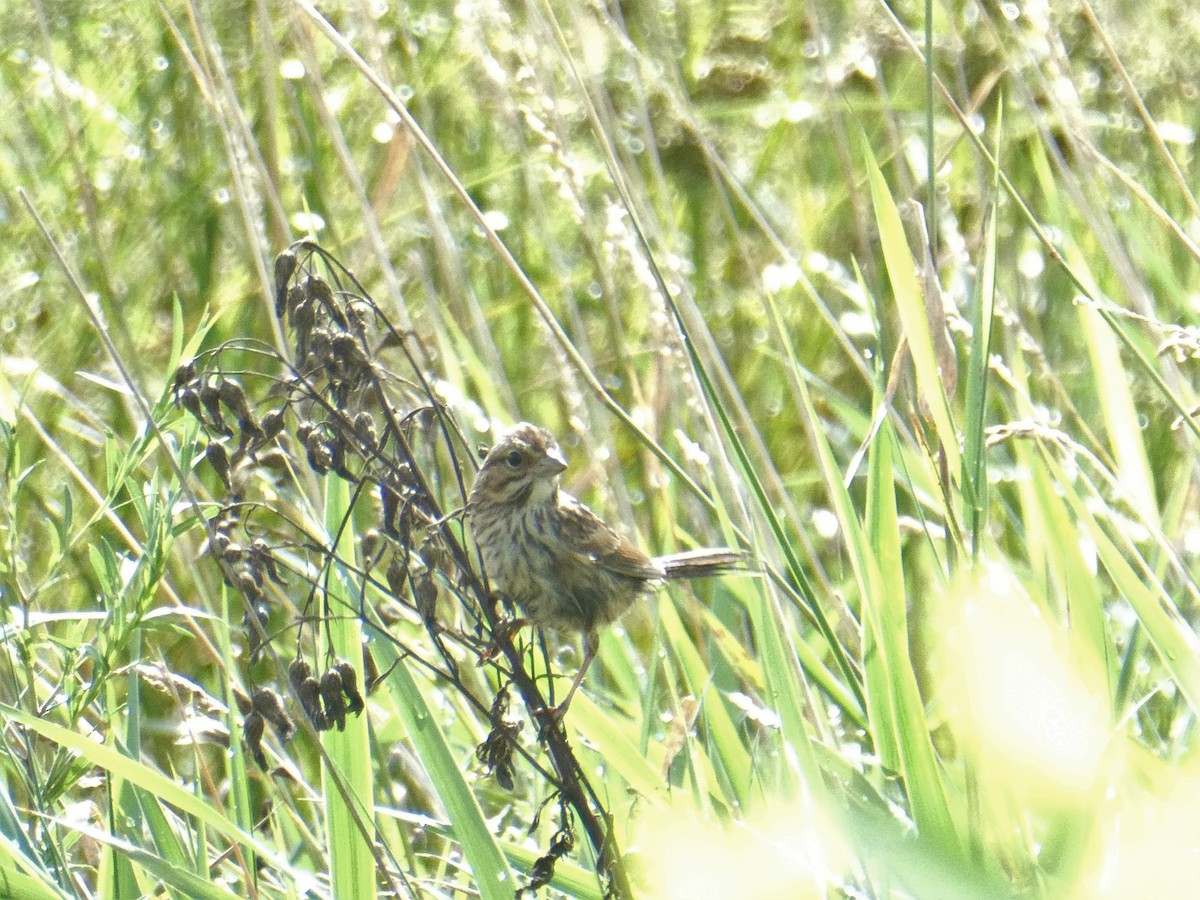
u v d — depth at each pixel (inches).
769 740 280.4
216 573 334.6
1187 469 315.6
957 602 194.4
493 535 267.3
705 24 476.7
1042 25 340.5
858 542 244.1
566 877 235.3
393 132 366.6
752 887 153.6
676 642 279.3
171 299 416.2
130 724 260.4
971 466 241.1
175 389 194.2
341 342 189.9
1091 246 411.8
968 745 200.1
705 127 465.7
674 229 359.3
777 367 421.1
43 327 414.9
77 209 419.8
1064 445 275.3
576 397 332.8
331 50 444.5
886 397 252.2
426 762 226.8
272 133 386.9
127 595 233.3
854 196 331.9
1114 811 201.0
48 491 364.5
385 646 248.7
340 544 249.6
